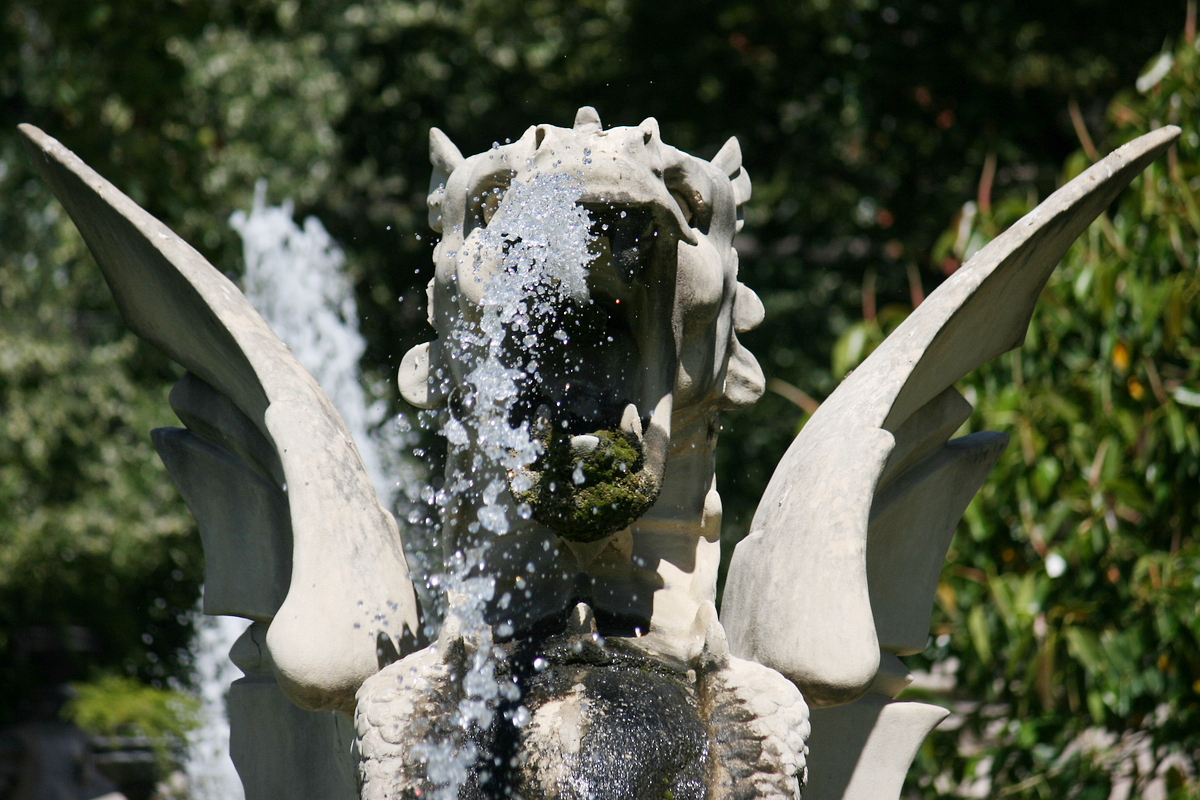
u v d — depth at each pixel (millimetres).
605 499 3695
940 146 18000
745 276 19047
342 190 22406
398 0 21406
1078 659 8016
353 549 3842
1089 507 7879
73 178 4262
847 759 4406
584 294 3697
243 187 17203
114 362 16297
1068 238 4441
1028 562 8227
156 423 16266
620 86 19547
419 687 3650
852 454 4027
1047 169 17984
